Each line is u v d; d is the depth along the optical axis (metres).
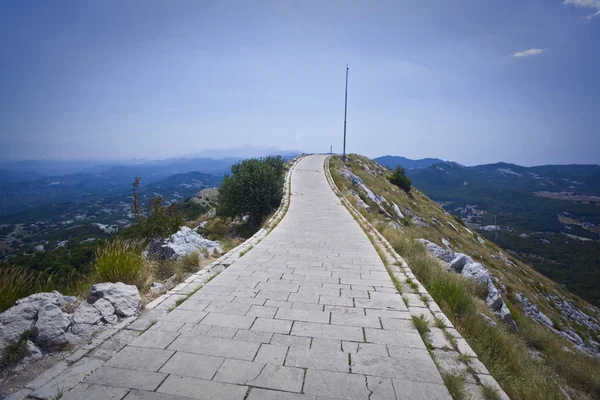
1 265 5.44
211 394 3.06
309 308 5.11
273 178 21.02
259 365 3.55
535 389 3.98
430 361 3.72
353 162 43.53
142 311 4.91
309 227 12.38
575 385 6.65
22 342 3.63
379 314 4.95
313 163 39.91
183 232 9.30
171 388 3.13
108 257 6.07
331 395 3.09
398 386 3.26
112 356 3.66
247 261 7.80
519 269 27.84
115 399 2.96
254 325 4.49
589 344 15.88
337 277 6.70
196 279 6.41
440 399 3.09
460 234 31.69
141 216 10.31
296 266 7.44
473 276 9.07
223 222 22.16
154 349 3.82
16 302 4.33
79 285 5.93
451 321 5.14
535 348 8.21
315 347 3.96
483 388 3.32
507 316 8.23
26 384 3.19
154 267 7.09
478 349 4.42
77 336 4.05
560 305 23.56
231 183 20.36
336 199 19.83
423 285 6.54
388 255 8.46
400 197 33.69
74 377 3.29
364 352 3.87
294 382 3.27
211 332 4.26
